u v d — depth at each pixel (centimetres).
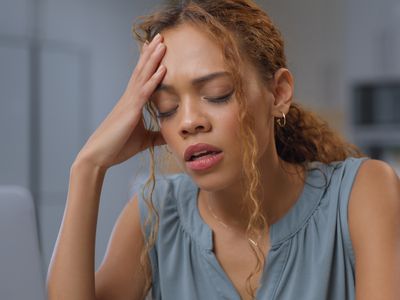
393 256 87
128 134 96
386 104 404
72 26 390
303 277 95
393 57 429
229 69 82
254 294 95
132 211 107
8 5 364
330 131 109
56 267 93
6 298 68
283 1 454
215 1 88
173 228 103
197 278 100
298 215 97
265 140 89
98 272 103
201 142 83
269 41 89
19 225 70
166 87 85
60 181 384
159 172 106
